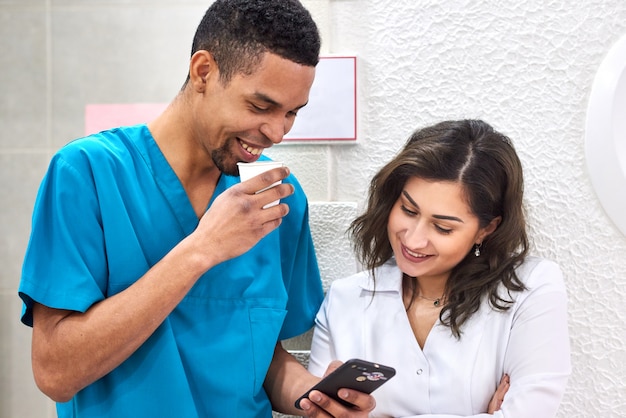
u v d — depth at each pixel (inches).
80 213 42.1
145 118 84.4
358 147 58.7
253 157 43.0
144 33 84.1
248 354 46.4
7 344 86.0
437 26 57.2
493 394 48.8
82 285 41.0
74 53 84.7
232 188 40.8
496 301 48.9
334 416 45.2
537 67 56.2
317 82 57.7
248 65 39.8
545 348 47.2
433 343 49.5
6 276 85.9
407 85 57.8
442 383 48.7
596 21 55.4
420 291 52.1
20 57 85.1
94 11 84.4
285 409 50.4
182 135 45.3
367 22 58.2
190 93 44.2
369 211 51.4
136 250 43.5
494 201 47.3
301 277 53.2
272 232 49.7
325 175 58.8
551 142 56.3
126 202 44.3
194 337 45.3
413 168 47.0
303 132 58.2
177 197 45.4
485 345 48.7
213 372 45.2
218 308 46.3
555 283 49.1
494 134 48.3
